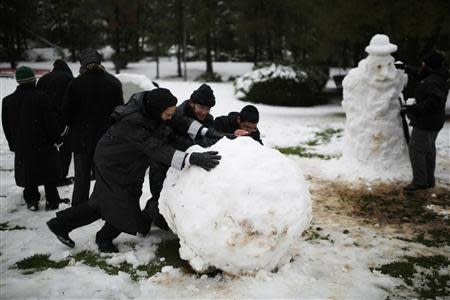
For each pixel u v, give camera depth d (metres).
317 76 17.28
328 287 2.80
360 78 5.28
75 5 31.11
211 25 25.77
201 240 2.73
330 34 12.27
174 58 41.38
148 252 3.29
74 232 3.70
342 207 4.45
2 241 3.54
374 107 5.18
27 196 4.34
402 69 5.38
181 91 14.56
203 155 2.84
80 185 4.09
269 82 15.69
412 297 2.73
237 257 2.76
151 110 2.94
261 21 23.41
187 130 3.45
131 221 3.12
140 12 31.39
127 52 32.06
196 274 2.95
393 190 4.93
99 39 34.34
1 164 6.07
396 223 4.01
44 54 34.09
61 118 4.25
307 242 3.54
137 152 3.04
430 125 4.65
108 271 3.03
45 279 2.90
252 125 3.56
